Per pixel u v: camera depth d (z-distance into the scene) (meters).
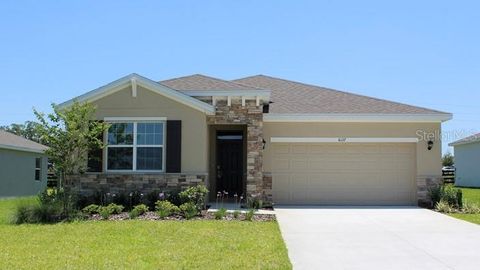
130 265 8.34
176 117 17.23
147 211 15.84
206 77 19.86
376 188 19.09
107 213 14.65
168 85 18.72
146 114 17.25
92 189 17.09
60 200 14.87
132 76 17.05
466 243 10.98
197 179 17.05
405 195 19.06
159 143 17.34
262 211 16.55
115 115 17.31
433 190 18.41
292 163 19.17
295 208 17.73
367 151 19.20
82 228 12.55
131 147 17.33
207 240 10.82
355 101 20.55
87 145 15.47
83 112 15.24
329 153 19.22
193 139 17.19
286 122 18.98
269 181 18.75
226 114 17.84
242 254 9.33
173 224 13.30
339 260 9.27
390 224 13.82
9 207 19.89
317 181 19.11
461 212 16.69
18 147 26.95
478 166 35.81
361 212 16.55
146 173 17.06
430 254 9.83
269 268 8.26
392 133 18.97
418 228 13.09
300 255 9.71
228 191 19.77
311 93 21.84
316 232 12.43
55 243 10.43
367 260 9.28
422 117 18.84
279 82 23.73
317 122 18.97
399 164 19.16
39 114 15.00
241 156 19.89
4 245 10.21
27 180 29.05
